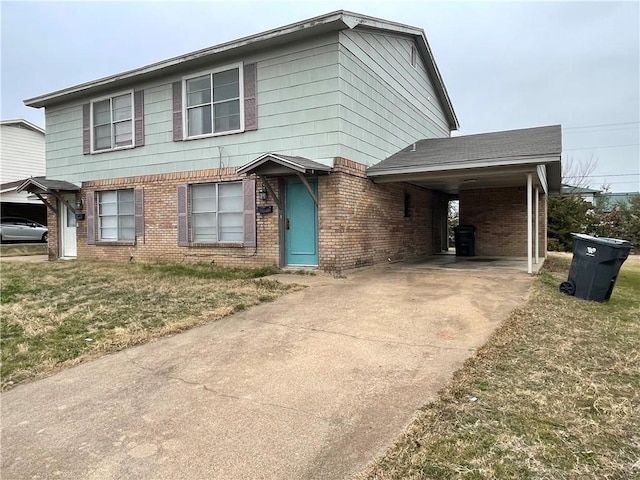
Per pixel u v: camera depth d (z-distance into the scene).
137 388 3.48
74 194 13.17
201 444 2.60
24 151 23.16
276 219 9.53
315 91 8.94
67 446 2.64
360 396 3.18
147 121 11.30
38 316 5.70
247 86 9.68
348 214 9.13
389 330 4.88
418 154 11.02
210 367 3.89
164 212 11.14
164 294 6.99
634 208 25.95
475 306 5.98
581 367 3.64
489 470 2.19
